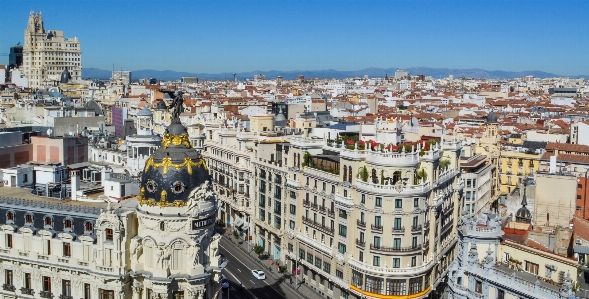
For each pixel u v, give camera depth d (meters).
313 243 144.00
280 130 199.12
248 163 180.62
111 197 112.19
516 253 94.81
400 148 127.62
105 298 91.50
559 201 130.75
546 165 189.75
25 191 114.31
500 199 187.25
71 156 150.75
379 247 125.94
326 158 142.62
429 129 195.00
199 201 90.25
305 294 143.12
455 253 153.88
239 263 162.25
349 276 132.62
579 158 191.00
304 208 148.88
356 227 130.75
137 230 92.62
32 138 149.38
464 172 166.88
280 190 159.62
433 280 134.62
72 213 94.69
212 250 93.38
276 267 159.88
